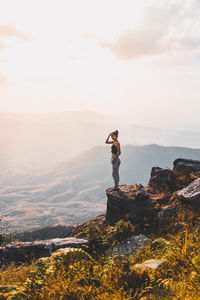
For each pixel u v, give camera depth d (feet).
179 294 10.47
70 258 16.03
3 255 30.60
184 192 32.76
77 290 11.74
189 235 18.30
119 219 38.01
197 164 44.75
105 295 10.90
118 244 26.61
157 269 13.16
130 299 10.68
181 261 13.34
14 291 12.05
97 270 14.12
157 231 30.37
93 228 31.09
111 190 42.83
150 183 46.68
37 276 13.85
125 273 12.19
